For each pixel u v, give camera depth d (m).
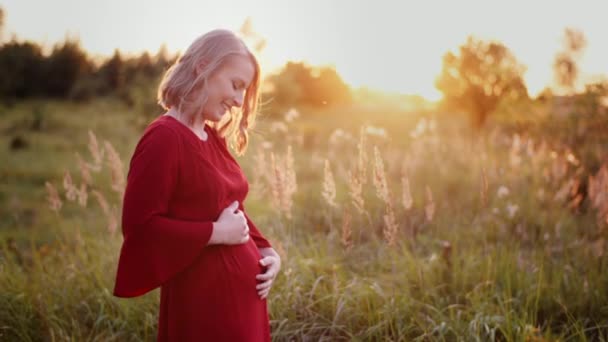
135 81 19.30
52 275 3.84
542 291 3.55
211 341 1.88
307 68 17.61
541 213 5.10
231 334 1.90
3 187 8.62
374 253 4.33
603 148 6.36
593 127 6.93
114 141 13.50
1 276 3.58
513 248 4.39
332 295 3.29
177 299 1.90
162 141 1.76
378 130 7.34
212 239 1.82
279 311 3.30
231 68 1.88
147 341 3.15
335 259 4.00
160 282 1.72
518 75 12.60
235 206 1.97
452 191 6.53
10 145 13.09
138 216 1.69
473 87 12.81
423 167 7.25
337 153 8.28
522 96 10.77
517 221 4.97
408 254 3.91
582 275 3.81
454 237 4.62
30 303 3.37
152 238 1.70
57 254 4.45
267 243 2.27
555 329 3.27
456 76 13.30
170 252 1.73
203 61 1.87
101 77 26.56
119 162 3.58
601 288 3.51
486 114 12.80
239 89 1.93
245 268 1.98
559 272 3.70
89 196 7.45
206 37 1.90
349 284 3.51
